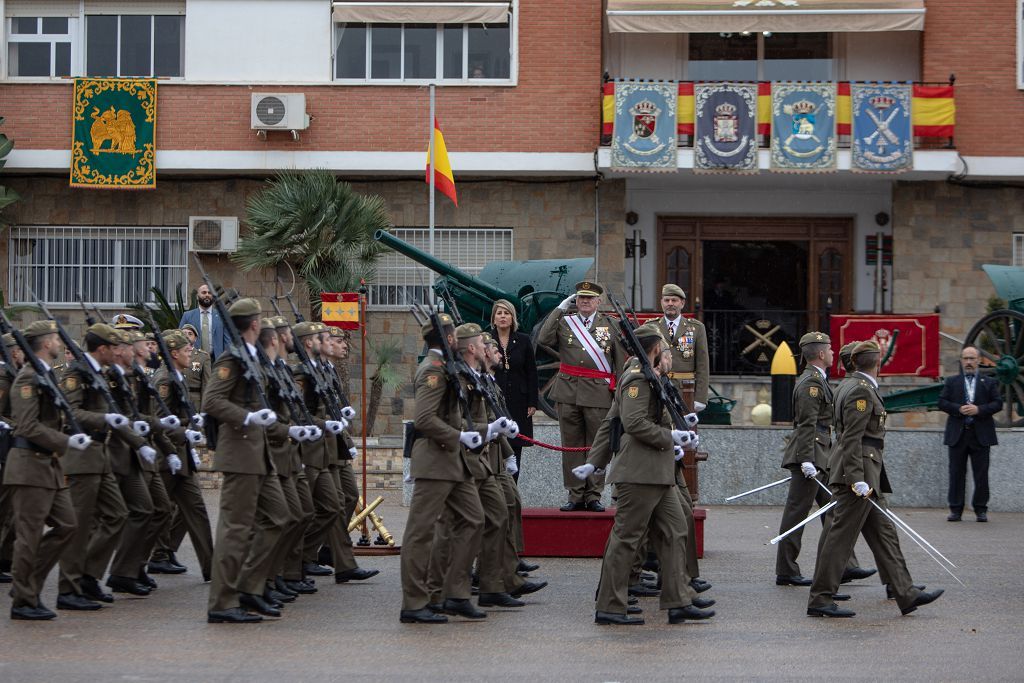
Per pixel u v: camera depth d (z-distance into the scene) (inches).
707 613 393.1
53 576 484.1
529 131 884.0
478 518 396.5
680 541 386.3
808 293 934.4
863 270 920.3
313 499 455.5
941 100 858.1
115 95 887.1
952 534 597.0
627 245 923.4
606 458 408.5
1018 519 655.1
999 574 484.4
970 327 898.1
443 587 407.2
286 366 425.7
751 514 663.8
